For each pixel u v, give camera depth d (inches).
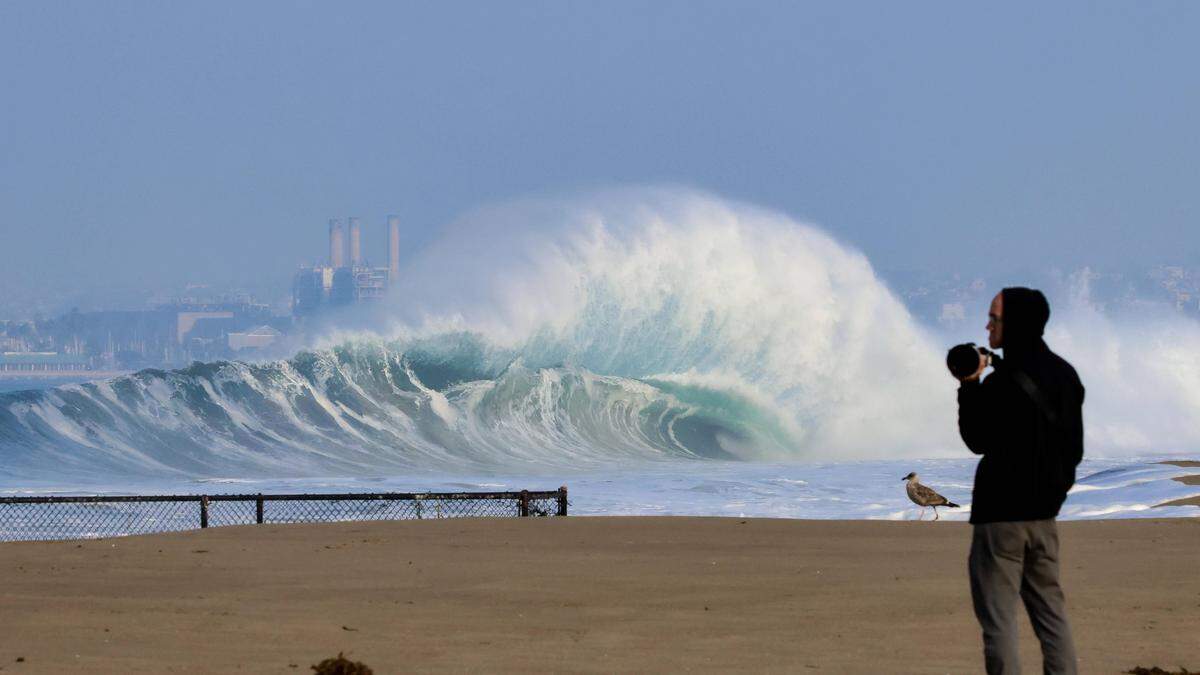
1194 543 2059.5
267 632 1334.9
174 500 2596.0
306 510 3558.1
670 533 2261.3
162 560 1934.1
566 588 1659.7
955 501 3624.5
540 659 1190.3
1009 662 962.1
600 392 6840.6
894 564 1877.5
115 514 3521.2
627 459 6190.9
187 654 1208.2
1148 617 1406.3
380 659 1189.1
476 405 6579.7
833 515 3447.3
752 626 1376.7
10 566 1870.1
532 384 6712.6
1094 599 1526.8
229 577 1760.6
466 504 3722.9
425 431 6353.3
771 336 7209.6
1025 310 965.8
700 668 1148.5
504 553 2012.8
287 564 1892.2
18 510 3636.8
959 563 1886.1
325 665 1075.9
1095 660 1179.3
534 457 6151.6
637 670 1139.3
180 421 6063.0
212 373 6284.5
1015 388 951.0
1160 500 2933.1
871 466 5472.4
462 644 1268.5
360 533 2277.3
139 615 1441.9
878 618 1423.5
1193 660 1179.9
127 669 1130.7
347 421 6294.3
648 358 7224.4
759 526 2375.7
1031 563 982.4
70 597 1578.5
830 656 1207.6
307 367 6491.1
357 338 6702.8
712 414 6978.4
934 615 1441.9
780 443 6939.0
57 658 1181.7
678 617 1435.8
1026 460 953.5
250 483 5039.4
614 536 2225.6
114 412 6008.9
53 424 5846.5
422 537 2214.6
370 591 1635.1
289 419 6210.6
